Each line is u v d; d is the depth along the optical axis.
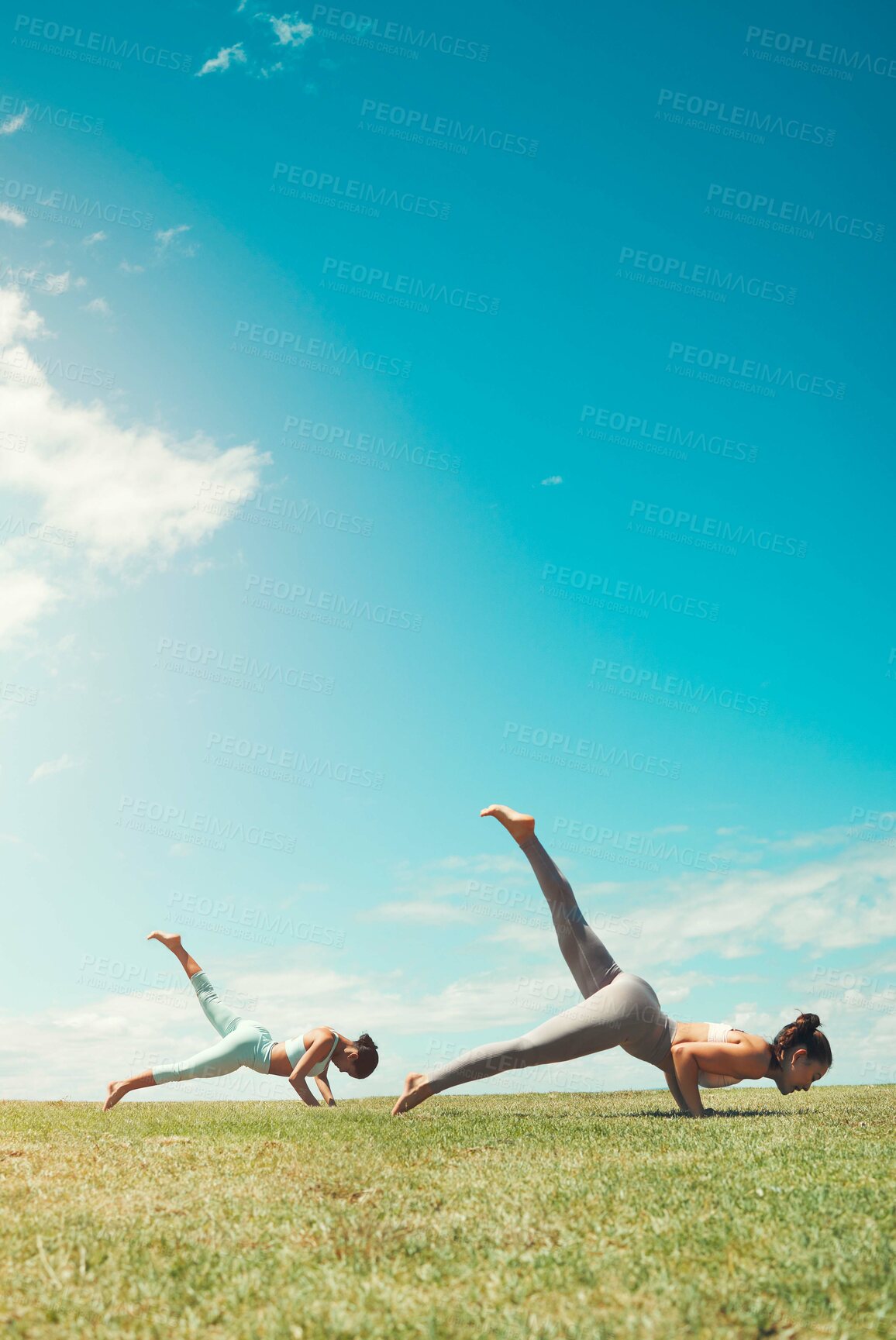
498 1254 2.96
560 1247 3.04
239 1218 3.53
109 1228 3.35
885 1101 7.93
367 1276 2.80
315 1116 7.41
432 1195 3.85
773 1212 3.35
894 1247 2.88
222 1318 2.51
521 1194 3.79
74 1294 2.68
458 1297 2.61
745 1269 2.73
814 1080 7.58
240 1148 5.37
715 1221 3.25
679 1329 2.30
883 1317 2.36
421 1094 7.34
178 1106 8.91
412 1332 2.34
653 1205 3.52
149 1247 3.14
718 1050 7.11
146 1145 5.60
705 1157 4.58
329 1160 4.85
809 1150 4.71
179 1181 4.27
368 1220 3.43
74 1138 6.00
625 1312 2.43
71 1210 3.65
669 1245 3.00
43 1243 3.14
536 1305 2.53
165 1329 2.43
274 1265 2.92
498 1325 2.36
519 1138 5.60
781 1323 2.35
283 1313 2.48
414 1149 5.27
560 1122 6.57
